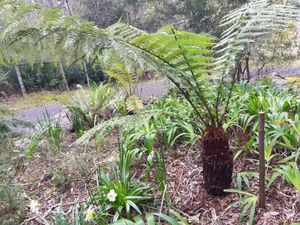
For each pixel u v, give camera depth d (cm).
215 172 181
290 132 221
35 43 146
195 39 161
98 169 217
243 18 188
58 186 232
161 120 265
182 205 186
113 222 168
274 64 490
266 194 183
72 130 349
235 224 165
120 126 204
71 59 158
